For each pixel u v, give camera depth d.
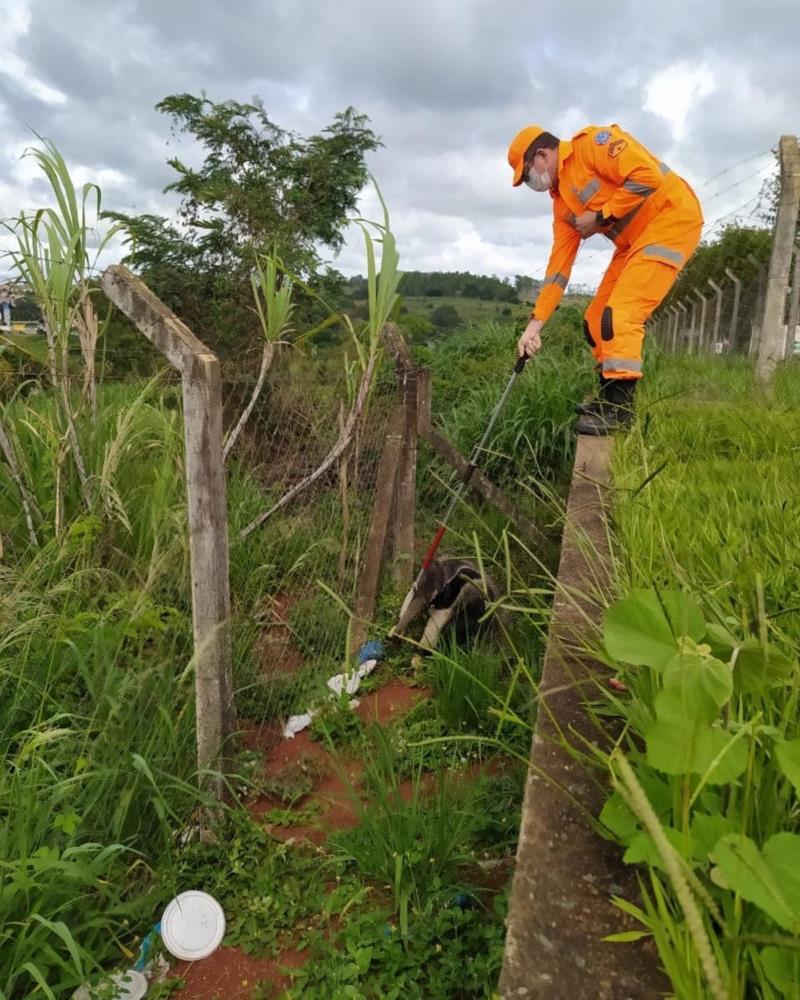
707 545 2.13
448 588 3.83
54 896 2.06
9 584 3.01
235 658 3.39
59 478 3.50
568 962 1.07
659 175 4.27
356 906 2.27
